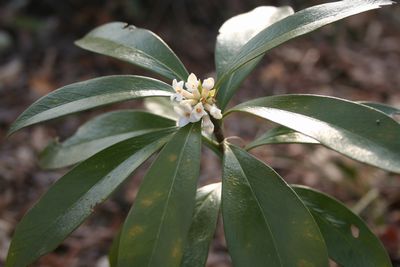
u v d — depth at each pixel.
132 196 0.77
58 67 1.05
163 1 1.16
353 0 0.36
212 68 1.05
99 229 0.73
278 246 0.34
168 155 0.35
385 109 0.41
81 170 0.37
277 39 0.36
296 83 1.04
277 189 0.35
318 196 0.43
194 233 0.39
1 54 1.08
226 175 0.36
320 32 1.20
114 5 1.14
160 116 0.45
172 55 0.41
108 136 0.45
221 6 1.19
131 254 0.33
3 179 0.80
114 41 0.42
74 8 1.16
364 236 0.41
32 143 0.87
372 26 1.26
